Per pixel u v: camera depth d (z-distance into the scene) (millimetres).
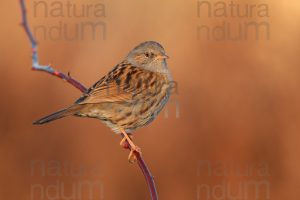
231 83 13266
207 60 13555
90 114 8867
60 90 13344
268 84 13352
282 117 13039
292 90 13297
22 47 13602
